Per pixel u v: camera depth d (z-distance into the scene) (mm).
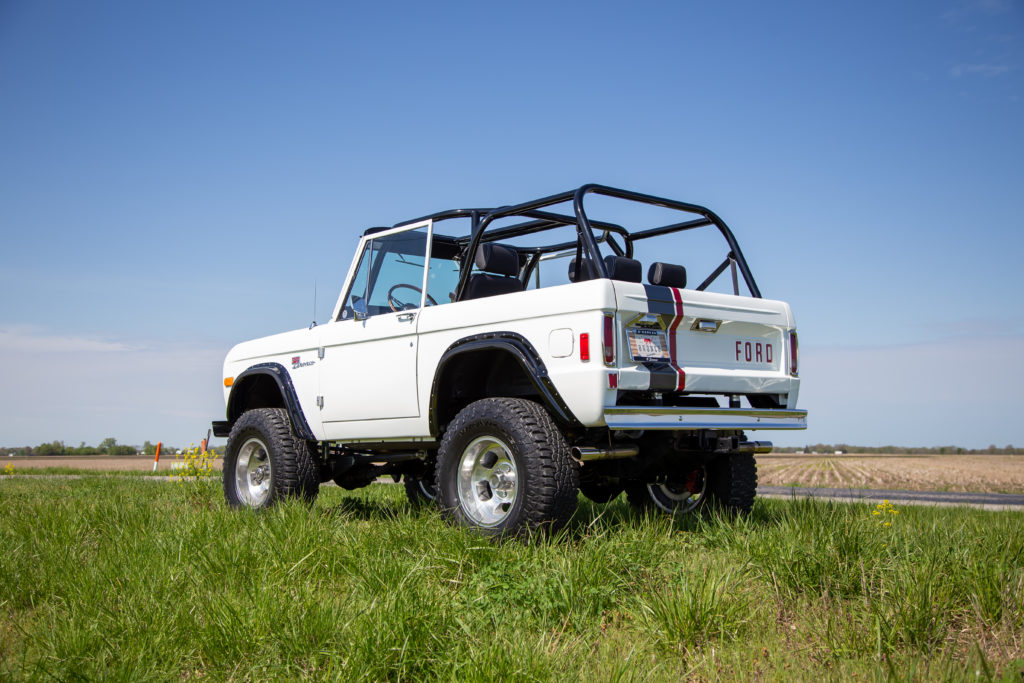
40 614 3318
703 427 4848
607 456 4551
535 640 2748
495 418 4645
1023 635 2924
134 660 2631
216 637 2760
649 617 3031
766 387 5305
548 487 4395
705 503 5723
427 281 5707
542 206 5309
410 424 5605
